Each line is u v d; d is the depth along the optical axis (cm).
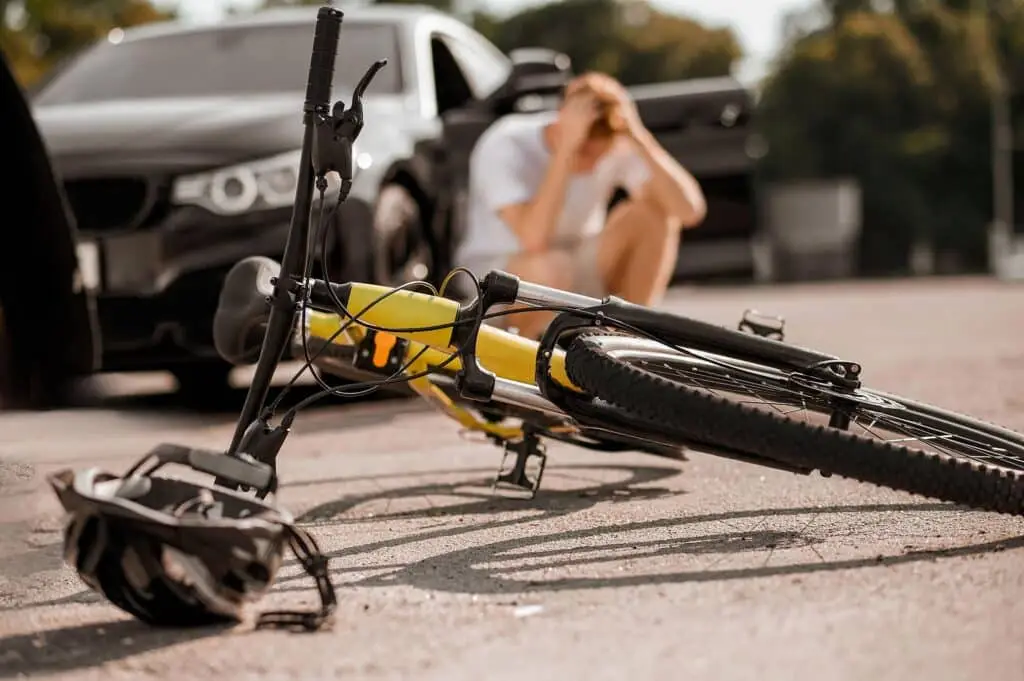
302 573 287
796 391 302
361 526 344
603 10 6944
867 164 5788
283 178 589
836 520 322
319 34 285
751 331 353
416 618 247
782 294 2156
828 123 5872
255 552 232
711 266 730
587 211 556
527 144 554
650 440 294
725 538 305
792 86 5906
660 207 541
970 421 309
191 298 579
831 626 232
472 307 304
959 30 5981
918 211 5747
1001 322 1102
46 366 549
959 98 5916
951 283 2523
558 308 302
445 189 668
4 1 4666
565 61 704
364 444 514
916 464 273
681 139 720
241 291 333
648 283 545
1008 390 602
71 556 234
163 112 624
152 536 230
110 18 5188
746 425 276
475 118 686
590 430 362
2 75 490
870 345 898
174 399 702
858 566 272
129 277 583
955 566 269
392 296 305
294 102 637
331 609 242
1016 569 265
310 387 734
